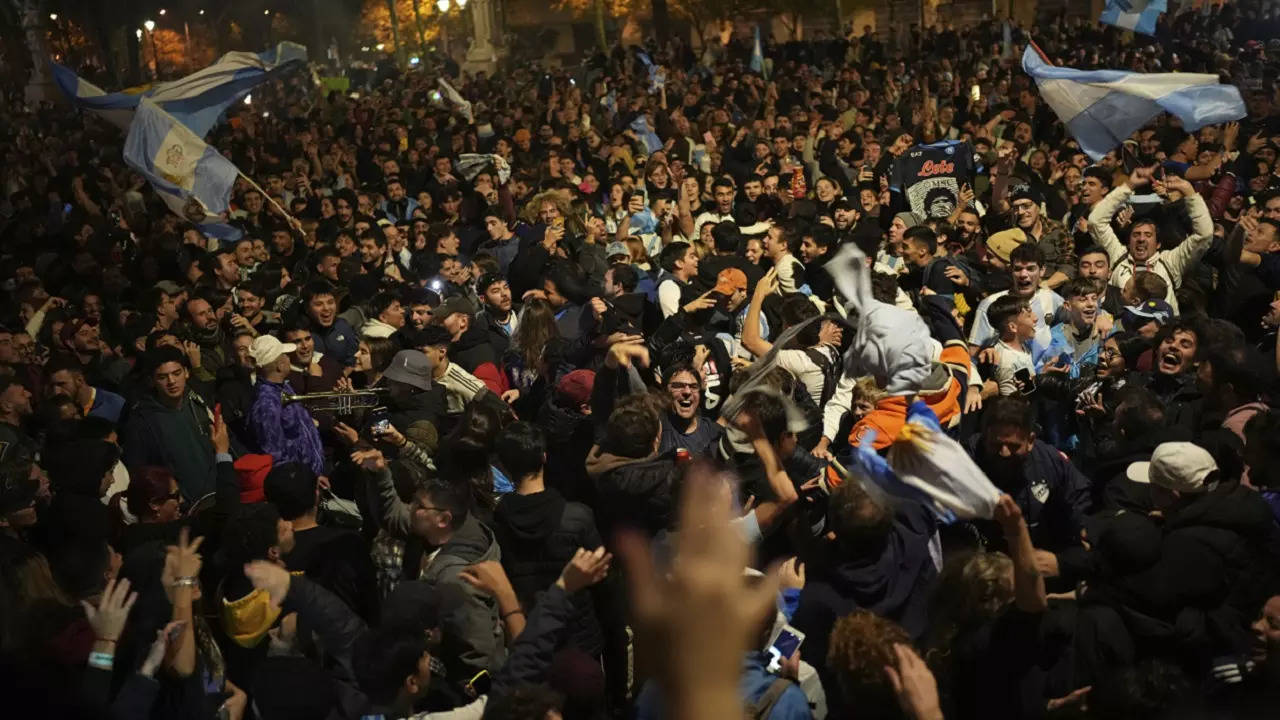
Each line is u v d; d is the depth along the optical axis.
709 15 62.75
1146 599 4.26
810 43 39.12
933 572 4.71
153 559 4.99
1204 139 16.45
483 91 35.53
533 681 4.25
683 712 1.21
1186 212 9.04
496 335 8.84
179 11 64.69
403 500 5.77
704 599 1.24
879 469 3.91
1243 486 4.70
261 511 5.05
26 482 5.71
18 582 4.62
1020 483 5.38
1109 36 35.81
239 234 12.34
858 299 5.38
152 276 12.38
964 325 9.04
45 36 37.66
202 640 4.63
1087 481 5.52
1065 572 4.56
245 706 4.71
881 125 22.56
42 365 8.98
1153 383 6.84
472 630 4.88
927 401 6.16
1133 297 8.26
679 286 9.07
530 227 12.62
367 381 7.77
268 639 4.76
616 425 5.37
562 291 8.72
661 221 12.85
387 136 23.16
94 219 15.00
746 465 5.48
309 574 5.27
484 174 15.62
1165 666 3.73
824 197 13.82
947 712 4.35
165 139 12.07
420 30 55.53
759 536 4.88
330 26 70.62
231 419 7.34
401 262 13.27
